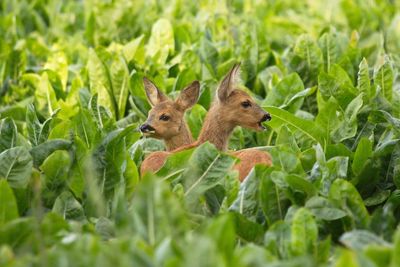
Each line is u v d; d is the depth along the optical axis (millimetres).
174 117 13414
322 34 18484
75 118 12305
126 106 16250
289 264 8094
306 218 9258
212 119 13211
